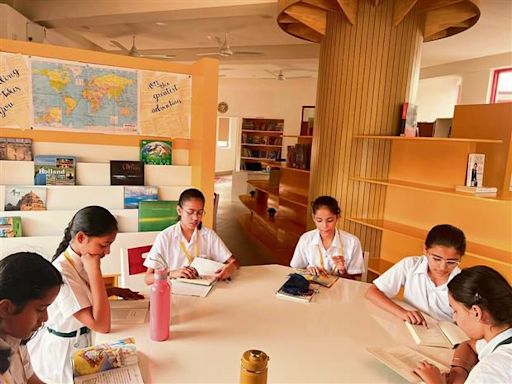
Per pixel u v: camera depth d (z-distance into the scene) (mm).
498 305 986
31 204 2303
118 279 2398
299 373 1155
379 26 3301
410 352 1276
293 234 5043
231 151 15156
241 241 5828
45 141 2354
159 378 1092
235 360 1202
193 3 4203
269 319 1505
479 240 2736
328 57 3486
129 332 1347
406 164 3336
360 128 3438
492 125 2771
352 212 3547
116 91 2463
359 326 1498
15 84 2248
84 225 1352
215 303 1626
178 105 2631
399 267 1835
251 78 10406
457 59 6223
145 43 6805
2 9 4094
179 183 2682
